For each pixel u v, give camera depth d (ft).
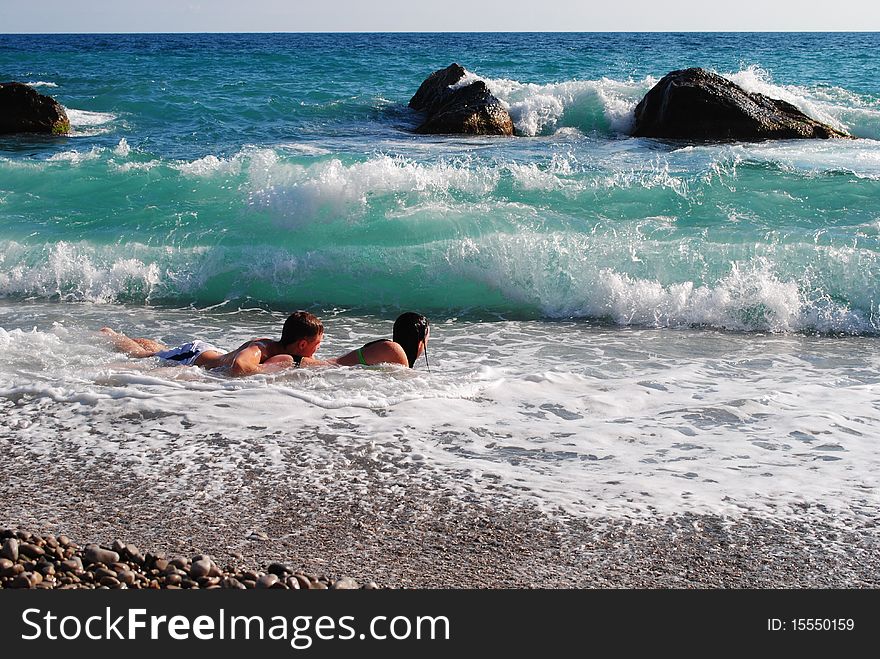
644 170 42.29
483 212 34.17
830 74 112.88
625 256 31.14
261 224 34.78
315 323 22.66
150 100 86.38
